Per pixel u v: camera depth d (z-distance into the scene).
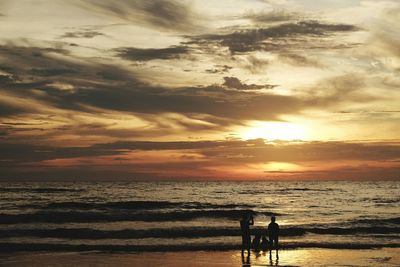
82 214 39.00
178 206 52.38
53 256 21.03
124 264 19.20
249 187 133.50
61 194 76.75
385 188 127.94
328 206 57.31
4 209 46.28
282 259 20.48
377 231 30.53
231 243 24.86
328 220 39.25
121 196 74.06
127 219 37.25
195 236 27.52
